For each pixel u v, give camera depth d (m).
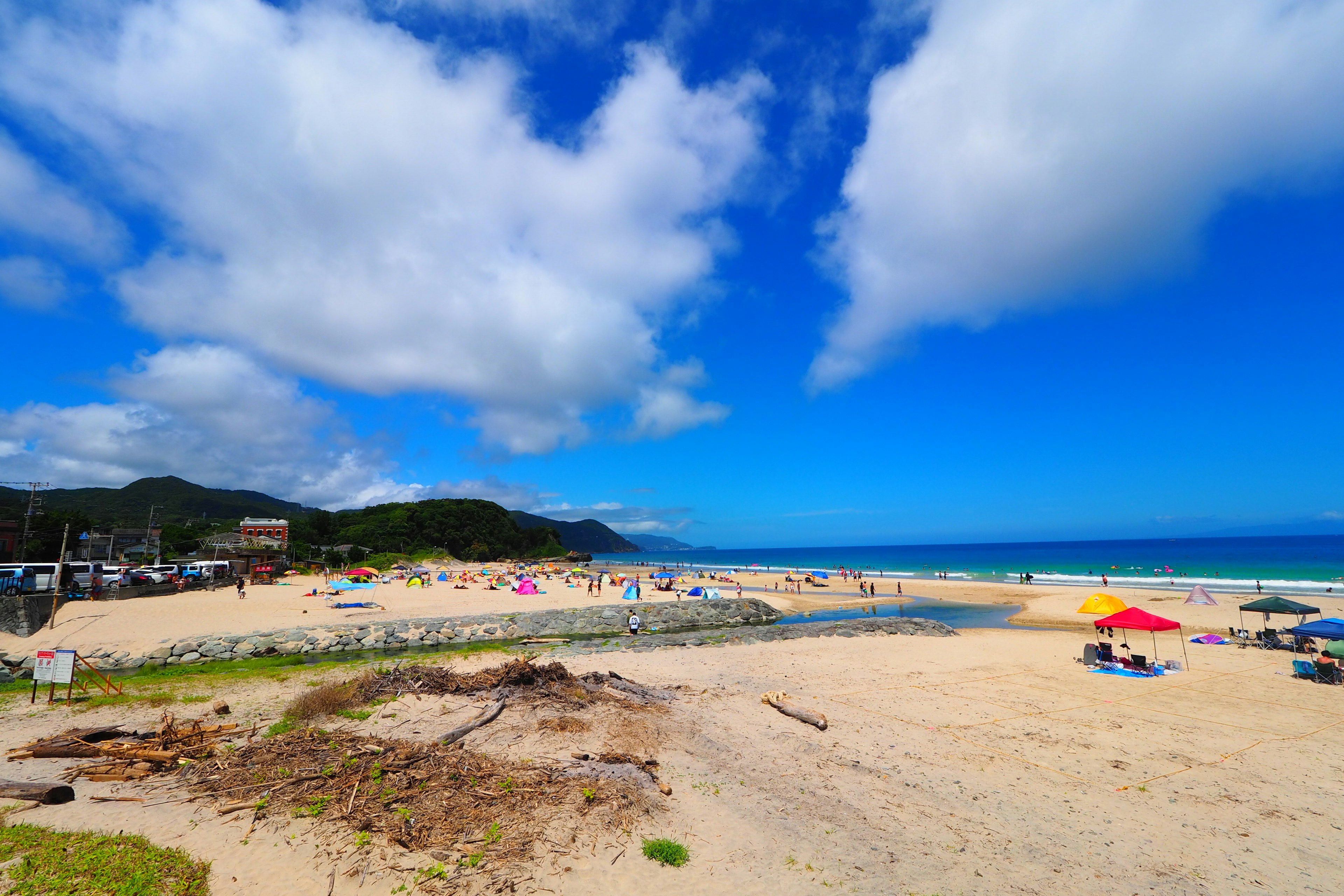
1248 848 9.03
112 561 68.50
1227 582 60.25
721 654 25.14
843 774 11.80
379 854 7.91
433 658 23.42
